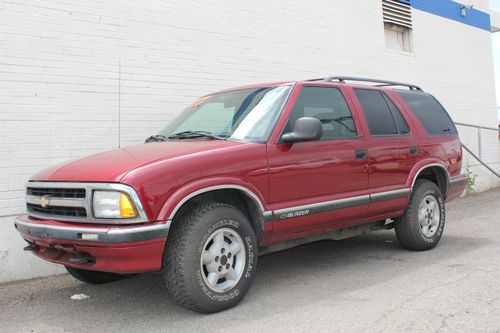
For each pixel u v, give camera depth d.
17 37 5.84
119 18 6.73
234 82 8.09
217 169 3.94
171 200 3.65
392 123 5.68
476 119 13.95
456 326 3.46
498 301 3.94
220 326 3.69
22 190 5.79
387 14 11.47
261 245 4.40
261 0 8.59
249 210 4.32
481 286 4.35
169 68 7.24
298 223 4.50
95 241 3.54
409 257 5.67
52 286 5.23
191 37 7.53
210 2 7.80
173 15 7.32
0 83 5.70
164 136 5.03
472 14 14.16
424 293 4.25
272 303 4.19
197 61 7.59
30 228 3.97
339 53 10.09
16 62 5.82
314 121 4.32
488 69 14.66
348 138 5.04
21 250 5.56
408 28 12.16
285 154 4.41
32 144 5.90
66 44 6.22
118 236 3.47
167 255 3.78
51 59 6.09
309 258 5.89
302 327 3.60
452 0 13.47
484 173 13.05
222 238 3.96
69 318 4.16
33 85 5.93
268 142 4.34
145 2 7.00
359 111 5.31
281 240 4.52
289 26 9.06
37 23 5.99
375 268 5.25
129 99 6.79
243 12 8.29
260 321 3.76
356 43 10.48
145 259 3.57
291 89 4.76
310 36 9.47
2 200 5.64
